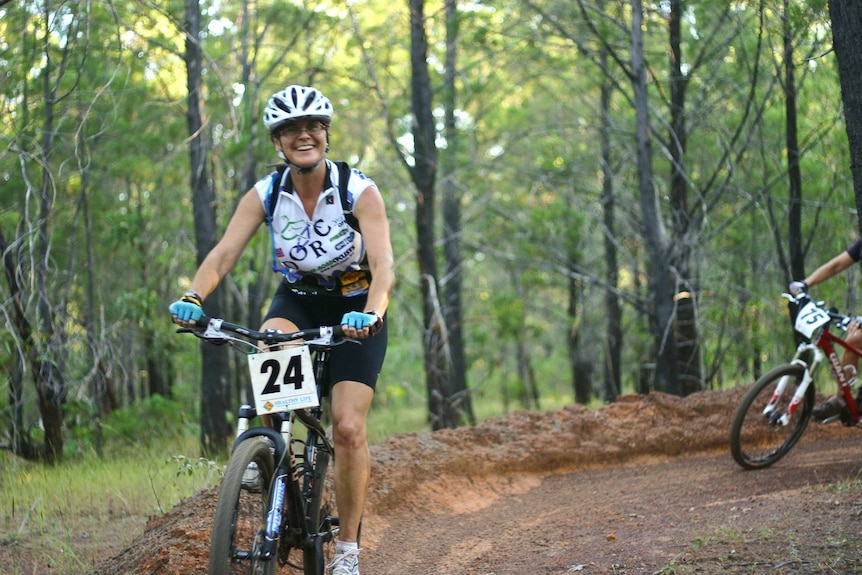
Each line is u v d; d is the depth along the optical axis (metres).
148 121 13.45
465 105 15.25
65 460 9.27
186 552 4.14
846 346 6.49
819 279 6.50
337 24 12.64
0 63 9.05
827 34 8.98
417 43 11.72
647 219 10.89
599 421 7.34
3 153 8.37
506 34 12.28
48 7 8.56
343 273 3.83
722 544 4.37
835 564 3.86
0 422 9.98
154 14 11.13
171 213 15.93
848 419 6.54
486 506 6.16
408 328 17.36
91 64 10.59
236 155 12.55
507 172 16.67
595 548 4.74
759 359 12.50
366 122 16.11
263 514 3.35
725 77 11.28
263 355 3.42
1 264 9.23
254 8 12.72
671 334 10.94
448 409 11.88
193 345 15.05
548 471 6.91
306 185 3.70
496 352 22.08
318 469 3.76
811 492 5.41
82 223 13.40
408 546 5.20
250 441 3.25
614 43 11.73
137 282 16.11
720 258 13.02
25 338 9.12
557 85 17.25
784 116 11.20
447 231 15.94
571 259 15.84
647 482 6.41
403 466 6.15
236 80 12.27
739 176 12.55
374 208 3.71
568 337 19.06
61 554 5.25
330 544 4.73
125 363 15.24
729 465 6.69
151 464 8.24
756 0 9.54
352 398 3.67
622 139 14.19
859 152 4.10
